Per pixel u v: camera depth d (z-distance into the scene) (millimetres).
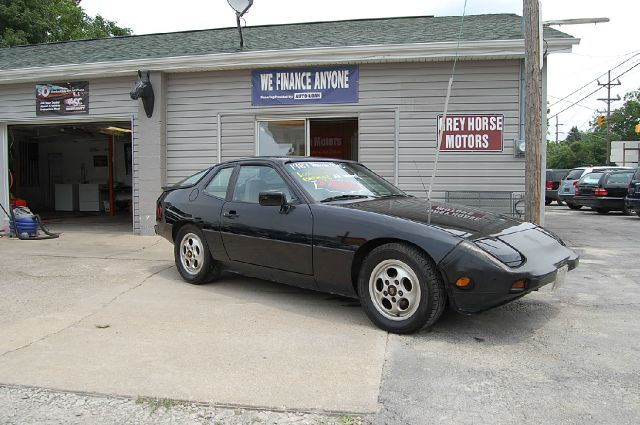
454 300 3979
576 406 3025
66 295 5500
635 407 3012
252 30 11992
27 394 3203
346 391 3201
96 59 10547
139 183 10250
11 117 10969
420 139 9375
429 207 4836
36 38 22516
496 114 9133
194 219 5824
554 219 14359
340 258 4512
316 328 4395
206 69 9867
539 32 6883
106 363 3645
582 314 4832
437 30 10039
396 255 4164
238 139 10031
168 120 10266
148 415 2947
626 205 14414
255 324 4504
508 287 3857
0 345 4012
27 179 16953
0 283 6039
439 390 3229
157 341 4082
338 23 12008
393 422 2854
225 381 3342
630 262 7383
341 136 11250
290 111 9797
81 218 14523
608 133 50344
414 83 9352
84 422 2883
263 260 5145
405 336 4188
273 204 4844
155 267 6965
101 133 15703
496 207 9156
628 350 3912
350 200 5047
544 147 8445
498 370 3535
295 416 2920
